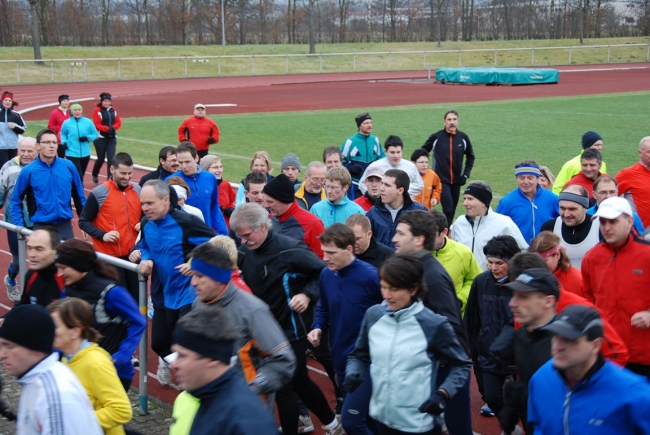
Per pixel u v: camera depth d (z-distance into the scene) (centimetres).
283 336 449
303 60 6569
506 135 2441
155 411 618
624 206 508
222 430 304
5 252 1168
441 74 5047
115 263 632
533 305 402
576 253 665
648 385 331
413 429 423
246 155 2088
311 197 902
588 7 9375
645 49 7562
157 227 598
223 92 4419
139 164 1930
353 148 1184
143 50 6819
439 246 611
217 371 312
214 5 8638
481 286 552
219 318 314
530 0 9725
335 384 629
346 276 520
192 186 865
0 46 6906
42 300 554
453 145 1243
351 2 9519
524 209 807
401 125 2711
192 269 434
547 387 351
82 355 405
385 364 425
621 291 516
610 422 329
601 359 337
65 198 896
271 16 9150
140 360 607
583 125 2659
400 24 9631
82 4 7738
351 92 4322
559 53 7375
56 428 338
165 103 3728
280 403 521
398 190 720
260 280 533
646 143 851
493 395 537
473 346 565
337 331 527
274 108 3450
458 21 10031
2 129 1642
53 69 5309
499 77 4700
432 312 429
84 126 1684
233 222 524
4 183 955
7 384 650
